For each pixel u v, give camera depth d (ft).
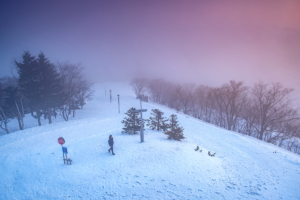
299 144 112.06
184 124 101.86
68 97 110.73
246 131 127.85
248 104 134.92
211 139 76.84
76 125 90.79
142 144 54.70
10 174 39.14
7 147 61.16
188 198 28.86
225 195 30.48
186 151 50.29
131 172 37.24
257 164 50.14
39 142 66.28
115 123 95.71
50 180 34.99
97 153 48.55
